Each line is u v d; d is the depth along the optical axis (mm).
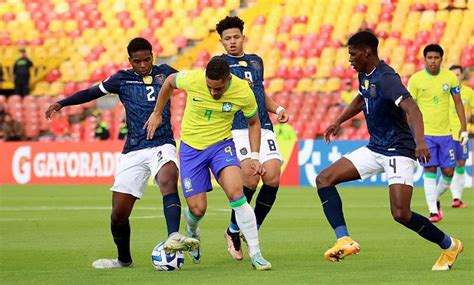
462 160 64750
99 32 123000
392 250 38844
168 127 33594
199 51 117562
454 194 65125
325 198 32312
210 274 31344
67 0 127875
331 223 32000
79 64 119375
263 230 48750
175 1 123562
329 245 41469
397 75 31156
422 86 56406
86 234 47719
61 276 31297
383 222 53031
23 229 50656
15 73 113062
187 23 120750
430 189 53812
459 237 43875
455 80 56469
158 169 32688
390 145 31750
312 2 117125
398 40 109375
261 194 37406
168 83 31953
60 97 114938
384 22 111812
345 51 110188
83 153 98500
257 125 32594
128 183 33344
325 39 112688
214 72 30516
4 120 109875
